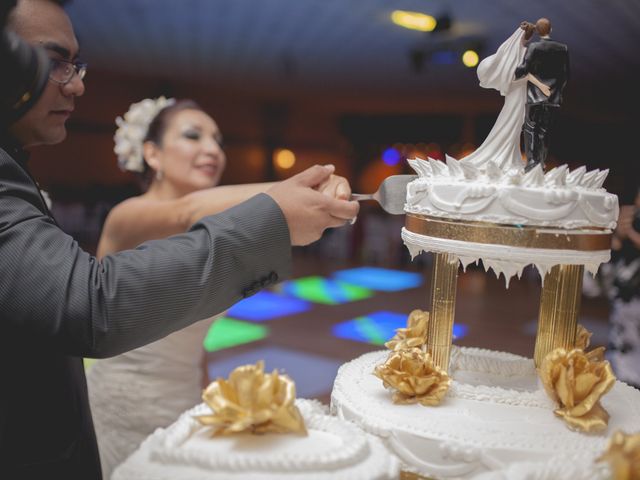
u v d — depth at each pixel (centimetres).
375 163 1678
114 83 1139
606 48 757
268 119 1502
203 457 105
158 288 110
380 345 546
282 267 125
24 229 105
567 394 135
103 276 108
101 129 1136
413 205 149
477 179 141
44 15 123
